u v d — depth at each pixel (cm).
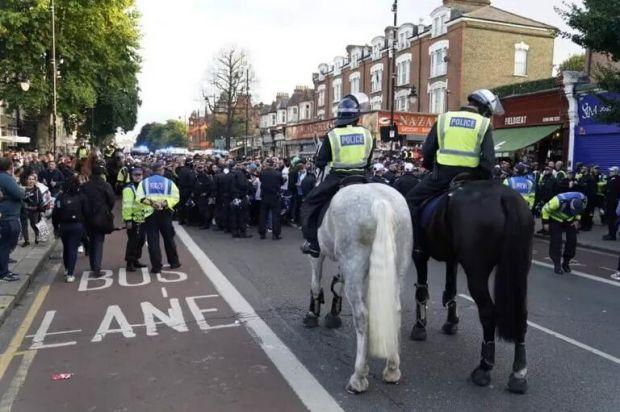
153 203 959
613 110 1378
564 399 460
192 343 603
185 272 982
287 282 902
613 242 1405
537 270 1054
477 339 613
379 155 2453
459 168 517
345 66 5131
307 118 6259
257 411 438
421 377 504
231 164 1742
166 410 441
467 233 456
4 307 712
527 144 2256
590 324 684
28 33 2830
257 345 595
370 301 423
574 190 1575
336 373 515
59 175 1652
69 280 900
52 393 477
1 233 852
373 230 440
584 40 1338
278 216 1406
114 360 554
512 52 3575
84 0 2916
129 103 4531
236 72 5156
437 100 3725
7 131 4250
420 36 3900
